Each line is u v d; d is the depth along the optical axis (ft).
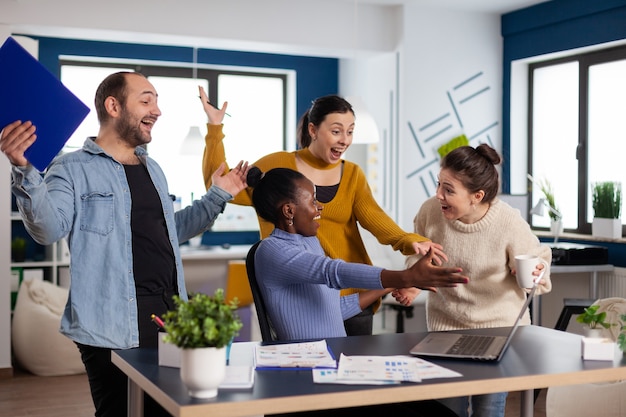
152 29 19.08
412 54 21.12
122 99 8.86
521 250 9.27
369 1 20.68
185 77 24.06
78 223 8.57
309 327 8.07
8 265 18.08
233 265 19.97
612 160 19.40
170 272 9.02
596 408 11.62
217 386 5.89
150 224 8.89
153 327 8.75
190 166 24.08
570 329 19.24
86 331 8.43
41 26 18.31
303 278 7.68
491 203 9.48
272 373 6.64
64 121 7.95
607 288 18.37
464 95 21.72
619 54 18.95
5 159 17.93
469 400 8.85
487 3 20.66
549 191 20.20
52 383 17.57
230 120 24.81
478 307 9.46
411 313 20.16
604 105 19.58
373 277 7.33
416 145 21.26
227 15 19.70
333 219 10.23
